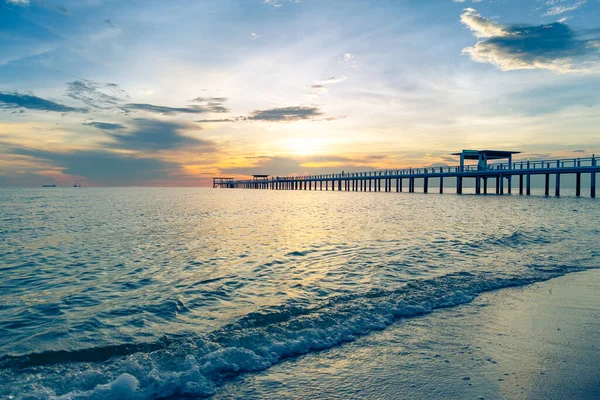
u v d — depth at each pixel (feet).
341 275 30.86
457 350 17.21
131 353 16.99
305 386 14.28
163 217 91.25
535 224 64.34
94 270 35.27
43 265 37.76
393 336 18.75
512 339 18.37
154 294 26.96
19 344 18.30
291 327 19.34
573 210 94.02
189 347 17.02
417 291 25.40
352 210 105.50
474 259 35.88
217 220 82.79
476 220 72.23
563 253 38.68
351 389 14.05
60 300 25.95
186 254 42.63
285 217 87.66
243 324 19.94
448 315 21.54
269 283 29.25
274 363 16.03
